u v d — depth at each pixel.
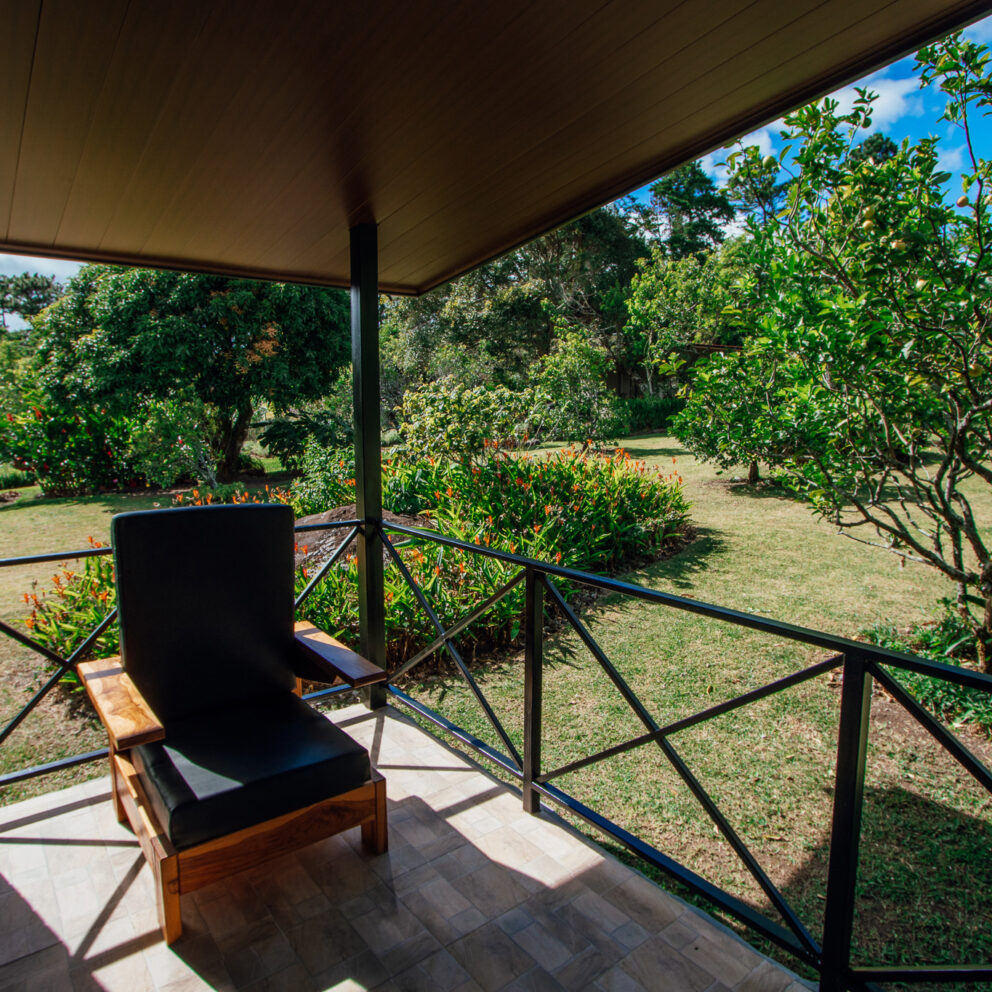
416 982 1.58
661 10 1.46
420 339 19.27
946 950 1.99
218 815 1.63
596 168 2.31
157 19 1.41
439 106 1.84
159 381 11.59
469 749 3.08
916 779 2.86
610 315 21.12
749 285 3.68
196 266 3.36
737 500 8.66
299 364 13.21
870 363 3.17
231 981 1.57
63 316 11.88
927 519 7.32
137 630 1.95
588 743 3.18
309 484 8.04
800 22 1.51
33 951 1.66
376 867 1.97
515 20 1.46
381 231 2.90
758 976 1.60
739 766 2.98
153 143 2.01
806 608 4.88
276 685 2.22
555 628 4.61
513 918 1.78
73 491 11.78
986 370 3.00
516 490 6.12
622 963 1.64
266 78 1.66
